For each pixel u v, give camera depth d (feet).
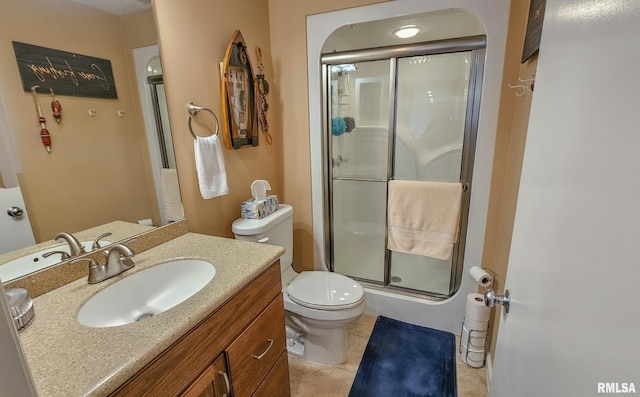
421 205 5.98
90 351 2.11
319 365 5.47
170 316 2.47
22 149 2.82
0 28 2.64
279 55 6.23
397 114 6.67
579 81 1.62
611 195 1.22
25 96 2.83
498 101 4.97
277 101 6.48
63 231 3.18
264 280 3.55
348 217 7.70
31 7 2.83
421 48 5.46
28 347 2.16
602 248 1.27
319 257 7.04
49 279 2.96
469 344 5.34
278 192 6.97
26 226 2.89
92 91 3.35
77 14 3.18
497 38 4.77
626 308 1.08
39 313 2.58
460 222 5.96
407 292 6.82
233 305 3.01
